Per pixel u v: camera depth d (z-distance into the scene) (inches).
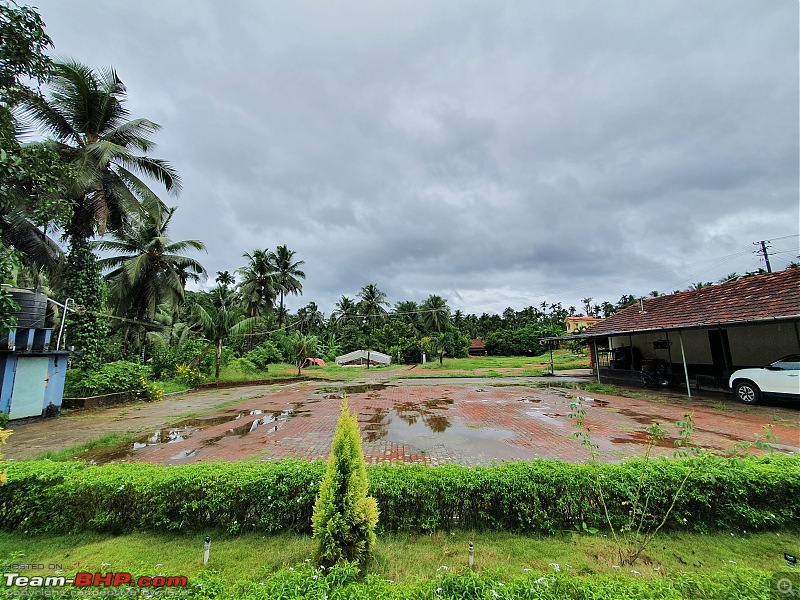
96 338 542.6
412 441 290.4
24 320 453.4
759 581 77.3
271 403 518.0
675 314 562.9
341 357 1699.1
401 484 142.3
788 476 138.8
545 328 2103.8
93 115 514.3
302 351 1027.9
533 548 126.2
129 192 546.0
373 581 81.6
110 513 142.4
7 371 386.9
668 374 590.9
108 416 429.4
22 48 181.6
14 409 390.3
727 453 239.3
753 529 135.2
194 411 457.4
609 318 753.6
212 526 142.9
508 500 140.1
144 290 711.7
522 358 1718.8
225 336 866.8
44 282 609.6
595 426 329.7
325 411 442.9
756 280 506.6
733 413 368.2
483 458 244.8
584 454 249.3
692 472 137.1
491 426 339.6
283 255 1430.9
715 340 579.8
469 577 80.5
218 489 143.5
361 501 113.6
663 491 137.4
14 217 414.9
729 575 81.2
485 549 125.5
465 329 2751.0
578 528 135.7
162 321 1005.8
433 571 112.3
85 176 470.3
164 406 501.0
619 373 712.4
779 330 497.7
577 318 2124.8
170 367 755.4
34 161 214.7
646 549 123.1
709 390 513.0
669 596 72.6
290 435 322.7
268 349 1218.0
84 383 493.7
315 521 111.7
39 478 145.6
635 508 133.3
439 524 141.3
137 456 264.4
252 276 1224.8
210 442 302.0
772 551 122.1
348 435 118.9
